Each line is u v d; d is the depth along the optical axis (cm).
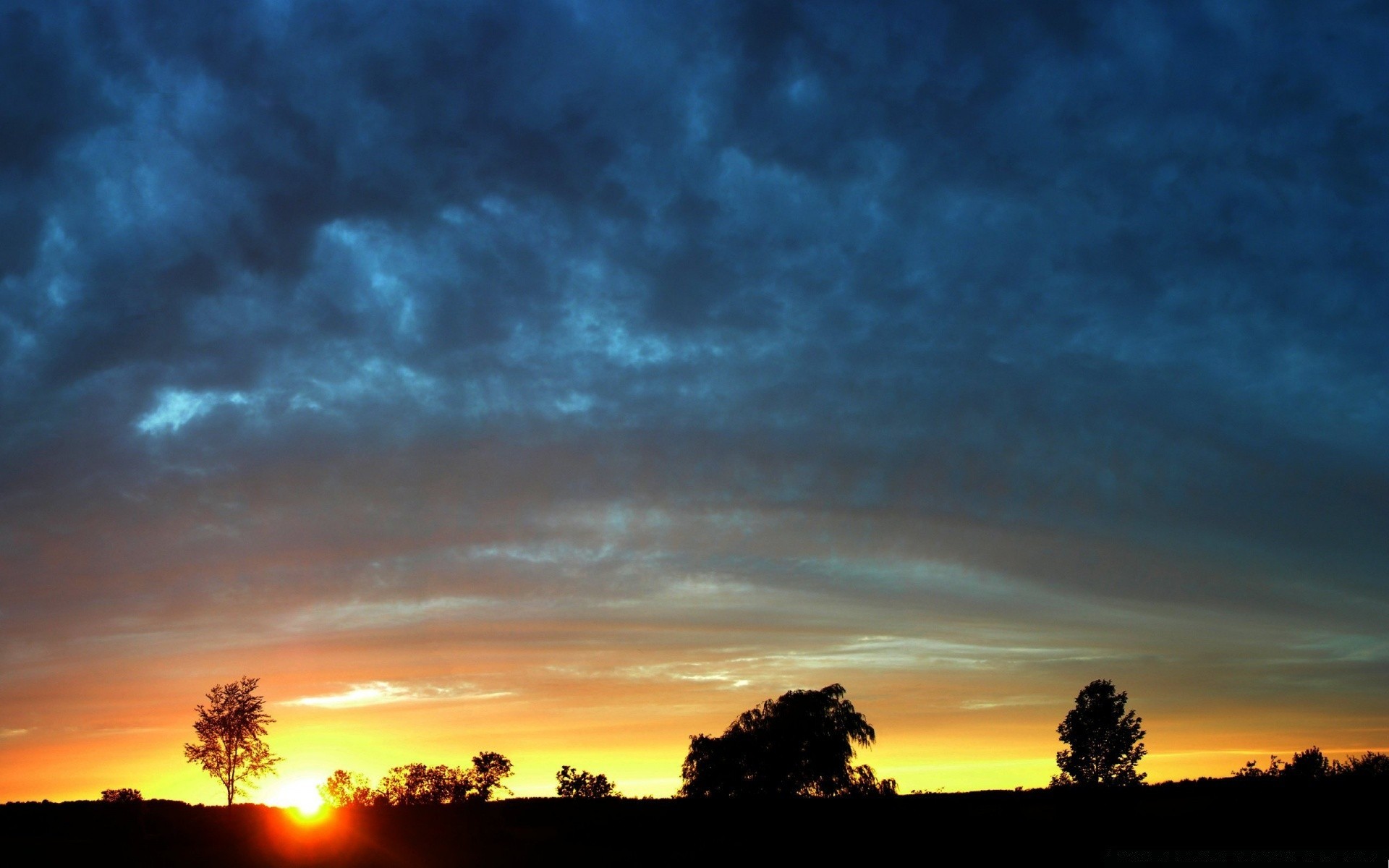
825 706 7206
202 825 7850
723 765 7106
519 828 7375
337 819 8100
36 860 6681
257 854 6806
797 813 6962
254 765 8319
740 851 6228
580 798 8925
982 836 6197
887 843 6172
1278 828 5819
